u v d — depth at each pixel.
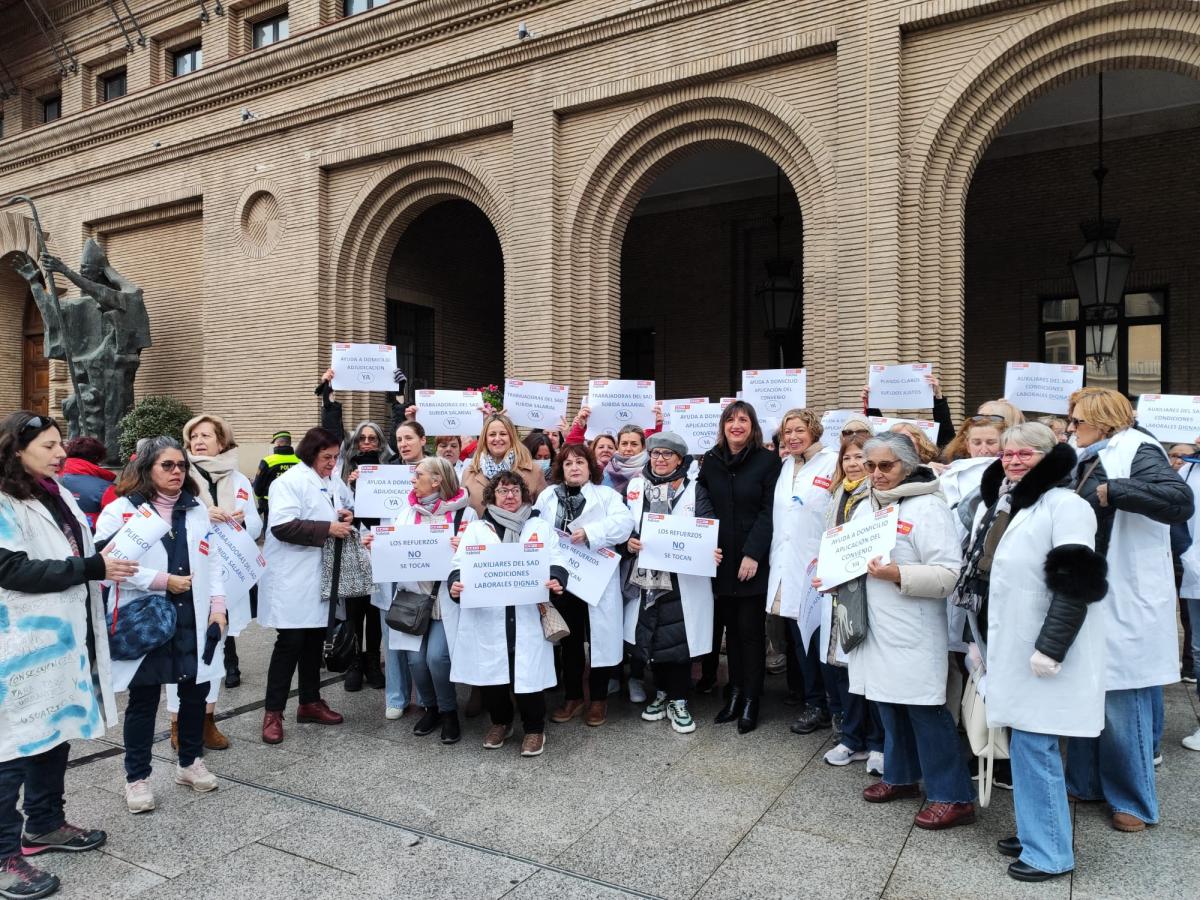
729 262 14.94
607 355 10.82
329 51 12.50
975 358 12.76
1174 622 3.97
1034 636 3.45
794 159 9.41
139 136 15.11
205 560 4.51
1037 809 3.49
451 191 12.13
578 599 5.68
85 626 3.76
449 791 4.51
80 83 17.25
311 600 5.45
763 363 14.77
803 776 4.62
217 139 13.91
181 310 15.17
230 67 13.49
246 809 4.32
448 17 11.37
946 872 3.55
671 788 4.48
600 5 10.23
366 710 6.01
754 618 5.39
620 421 6.93
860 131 8.71
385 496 5.82
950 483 4.89
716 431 6.97
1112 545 3.97
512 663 5.08
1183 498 3.79
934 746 3.96
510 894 3.45
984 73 8.32
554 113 10.70
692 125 10.10
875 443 4.02
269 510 5.45
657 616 5.36
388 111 12.16
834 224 8.95
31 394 19.22
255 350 13.45
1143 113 11.45
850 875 3.54
